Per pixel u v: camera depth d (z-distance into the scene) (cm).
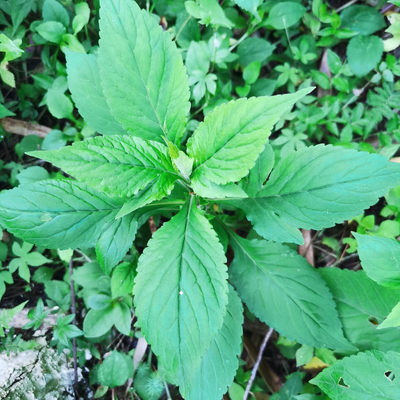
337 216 26
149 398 34
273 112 21
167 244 25
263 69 42
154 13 39
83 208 28
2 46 32
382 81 39
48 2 35
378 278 25
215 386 28
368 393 26
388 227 34
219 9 34
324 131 40
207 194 24
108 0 24
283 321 30
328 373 27
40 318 33
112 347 36
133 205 24
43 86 38
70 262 35
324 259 39
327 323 30
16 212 26
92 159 21
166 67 26
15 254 35
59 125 40
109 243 29
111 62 25
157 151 24
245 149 22
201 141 24
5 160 39
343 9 40
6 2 36
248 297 31
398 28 37
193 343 23
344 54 41
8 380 31
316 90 41
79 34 39
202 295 23
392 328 31
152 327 23
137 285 24
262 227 28
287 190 28
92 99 30
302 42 39
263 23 38
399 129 38
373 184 25
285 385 34
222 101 37
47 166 39
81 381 34
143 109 26
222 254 24
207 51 36
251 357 36
